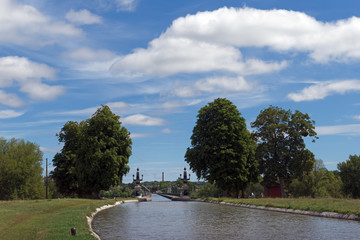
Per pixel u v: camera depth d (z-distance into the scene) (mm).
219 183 63500
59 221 22844
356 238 17672
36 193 88375
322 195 96562
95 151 64188
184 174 82688
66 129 77750
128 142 69125
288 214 31797
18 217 26297
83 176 64812
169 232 21016
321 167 101000
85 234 17781
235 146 63219
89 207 35938
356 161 98500
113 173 64250
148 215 33500
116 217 31531
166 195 127688
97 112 67812
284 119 66812
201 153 63969
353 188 98188
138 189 87125
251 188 123625
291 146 65500
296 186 98125
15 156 85500
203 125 66750
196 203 57656
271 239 17781
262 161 65875
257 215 31516
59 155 77875
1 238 16547
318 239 17484
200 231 21281
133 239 18328
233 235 19391
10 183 84500
